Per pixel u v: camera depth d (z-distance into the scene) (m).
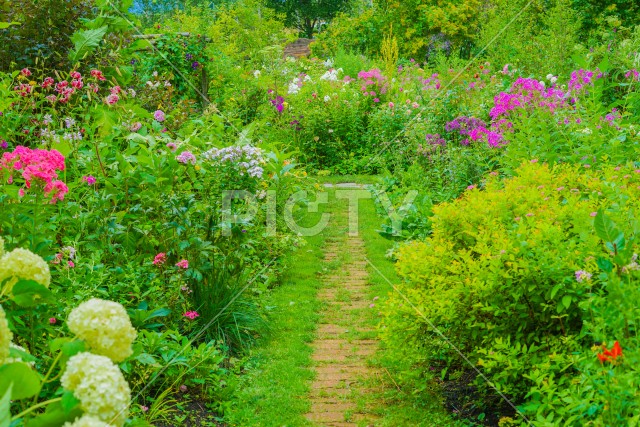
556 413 3.55
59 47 8.23
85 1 8.41
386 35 25.16
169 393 4.42
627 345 2.96
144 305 4.66
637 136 6.08
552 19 13.95
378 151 13.06
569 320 3.98
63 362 2.16
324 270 7.44
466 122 10.41
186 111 10.57
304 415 4.38
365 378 4.90
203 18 24.33
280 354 5.29
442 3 24.44
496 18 19.33
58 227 5.18
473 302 4.16
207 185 6.58
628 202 4.23
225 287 5.54
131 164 6.58
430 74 18.09
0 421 1.62
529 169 5.02
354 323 6.00
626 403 2.90
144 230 5.42
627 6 15.56
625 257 3.11
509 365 3.81
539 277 3.85
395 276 7.15
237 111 13.59
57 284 4.37
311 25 44.88
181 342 4.96
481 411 4.29
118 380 1.94
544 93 7.75
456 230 4.75
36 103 6.61
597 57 11.72
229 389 4.59
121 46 8.16
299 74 17.20
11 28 8.05
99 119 6.52
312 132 13.36
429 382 4.78
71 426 1.86
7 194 4.04
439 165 9.34
